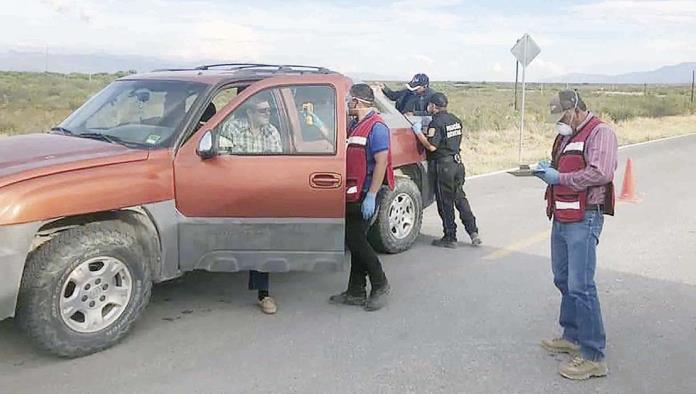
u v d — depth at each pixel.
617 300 6.24
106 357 4.81
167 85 5.75
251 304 5.98
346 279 6.79
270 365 4.71
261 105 5.43
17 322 4.64
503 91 86.62
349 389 4.37
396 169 7.91
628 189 11.71
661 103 47.12
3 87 36.75
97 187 4.71
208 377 4.51
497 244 8.34
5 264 4.32
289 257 5.47
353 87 5.68
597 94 75.94
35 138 5.38
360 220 5.74
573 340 5.00
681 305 6.11
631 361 4.89
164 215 5.13
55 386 4.35
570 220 4.54
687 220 9.93
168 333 5.27
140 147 5.19
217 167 5.23
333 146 5.44
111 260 4.84
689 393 4.40
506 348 5.09
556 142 4.75
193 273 6.84
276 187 5.34
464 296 6.30
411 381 4.51
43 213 4.44
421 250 7.98
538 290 6.50
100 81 50.97
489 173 14.98
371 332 5.37
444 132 7.80
